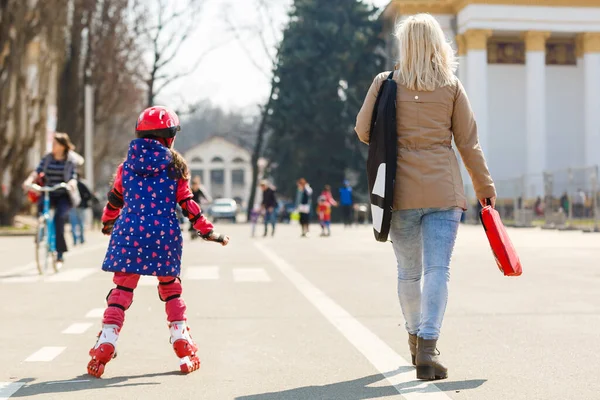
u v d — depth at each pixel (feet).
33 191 59.31
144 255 25.21
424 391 22.53
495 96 269.44
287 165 292.20
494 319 36.55
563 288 49.52
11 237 132.26
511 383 23.43
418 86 24.16
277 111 290.15
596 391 22.31
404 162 24.27
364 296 46.65
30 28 150.10
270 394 22.59
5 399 22.02
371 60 294.87
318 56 286.25
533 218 166.40
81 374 25.54
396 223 24.76
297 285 53.01
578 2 257.34
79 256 81.71
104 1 209.46
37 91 152.87
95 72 209.56
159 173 25.63
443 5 261.85
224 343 31.32
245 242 115.85
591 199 138.31
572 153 275.18
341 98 287.89
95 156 260.01
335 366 26.58
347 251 91.20
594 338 31.24
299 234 153.07
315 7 288.51
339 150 287.28
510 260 23.65
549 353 28.19
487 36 254.27
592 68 262.47
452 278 56.34
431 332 23.90
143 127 26.00
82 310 41.11
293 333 33.58
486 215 24.09
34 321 37.32
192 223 25.88
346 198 195.21
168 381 24.45
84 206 66.95
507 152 269.03
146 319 37.81
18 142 151.33
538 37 256.73
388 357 28.07
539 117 257.96
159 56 247.91
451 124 24.76
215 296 47.11
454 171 24.38
